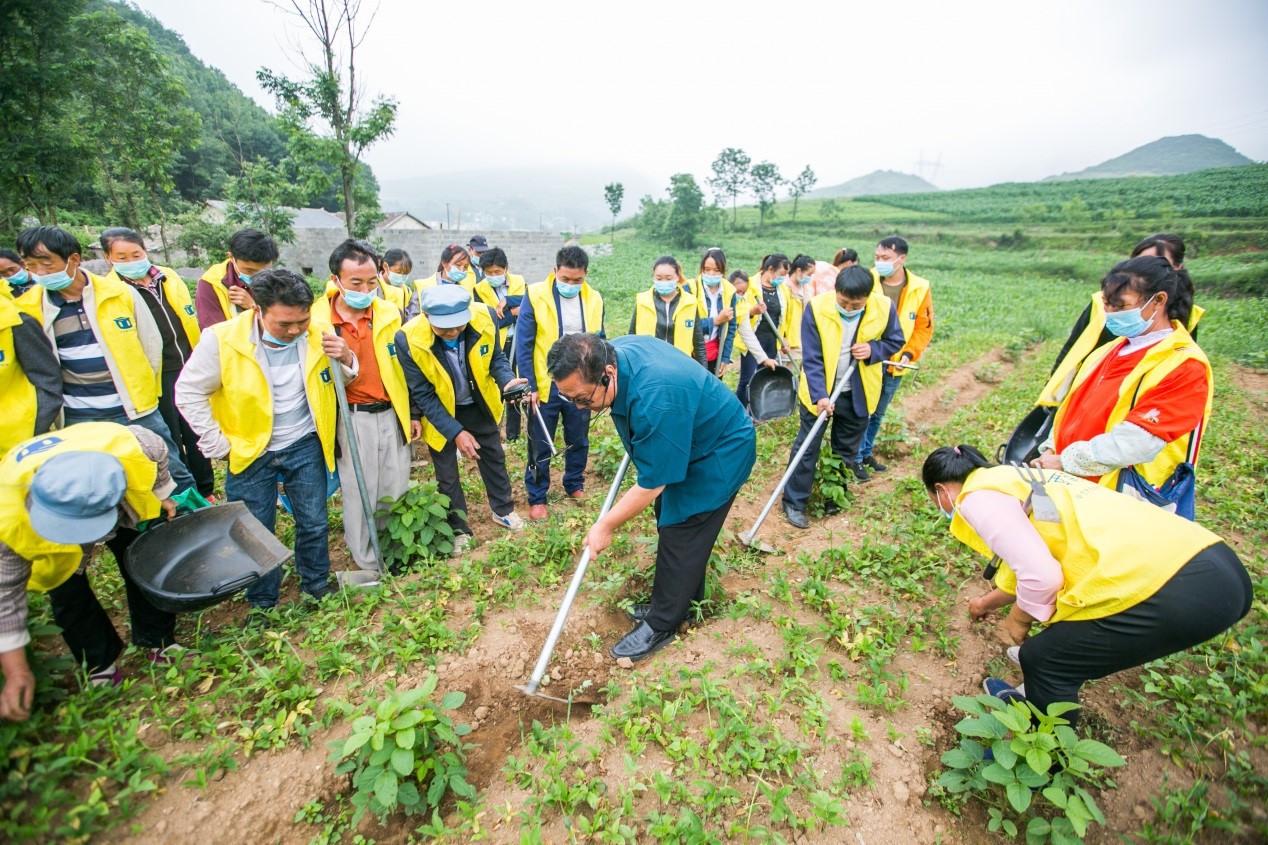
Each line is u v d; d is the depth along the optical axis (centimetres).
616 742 277
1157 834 238
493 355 434
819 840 238
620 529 454
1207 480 536
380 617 345
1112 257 4122
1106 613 226
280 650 308
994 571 305
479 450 450
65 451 226
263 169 2234
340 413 360
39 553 221
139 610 299
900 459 619
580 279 487
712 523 321
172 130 2270
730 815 246
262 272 305
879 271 552
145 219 2467
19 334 343
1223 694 293
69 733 240
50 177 1800
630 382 285
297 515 354
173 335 477
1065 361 378
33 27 1888
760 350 681
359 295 358
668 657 332
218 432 317
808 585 374
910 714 297
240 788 243
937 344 1216
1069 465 296
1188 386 270
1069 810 219
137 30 2122
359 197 1406
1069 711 248
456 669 315
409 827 244
